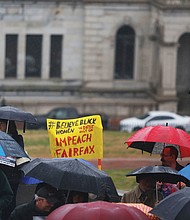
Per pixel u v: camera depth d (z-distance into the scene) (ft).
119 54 523.29
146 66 520.42
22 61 518.78
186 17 501.97
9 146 135.74
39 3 519.19
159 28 508.53
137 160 271.08
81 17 524.93
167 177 134.82
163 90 505.25
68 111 476.95
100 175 127.75
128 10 519.60
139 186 137.39
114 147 317.01
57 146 151.84
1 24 517.14
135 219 111.65
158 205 116.16
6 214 145.89
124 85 519.60
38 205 124.26
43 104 514.27
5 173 142.92
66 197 128.26
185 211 114.32
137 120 451.12
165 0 500.74
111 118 491.31
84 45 526.16
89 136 151.33
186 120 448.24
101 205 112.88
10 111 156.35
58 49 523.29
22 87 516.32
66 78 520.42
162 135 149.69
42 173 126.31
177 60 517.96
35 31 520.01
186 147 149.07
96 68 525.34
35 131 363.35
